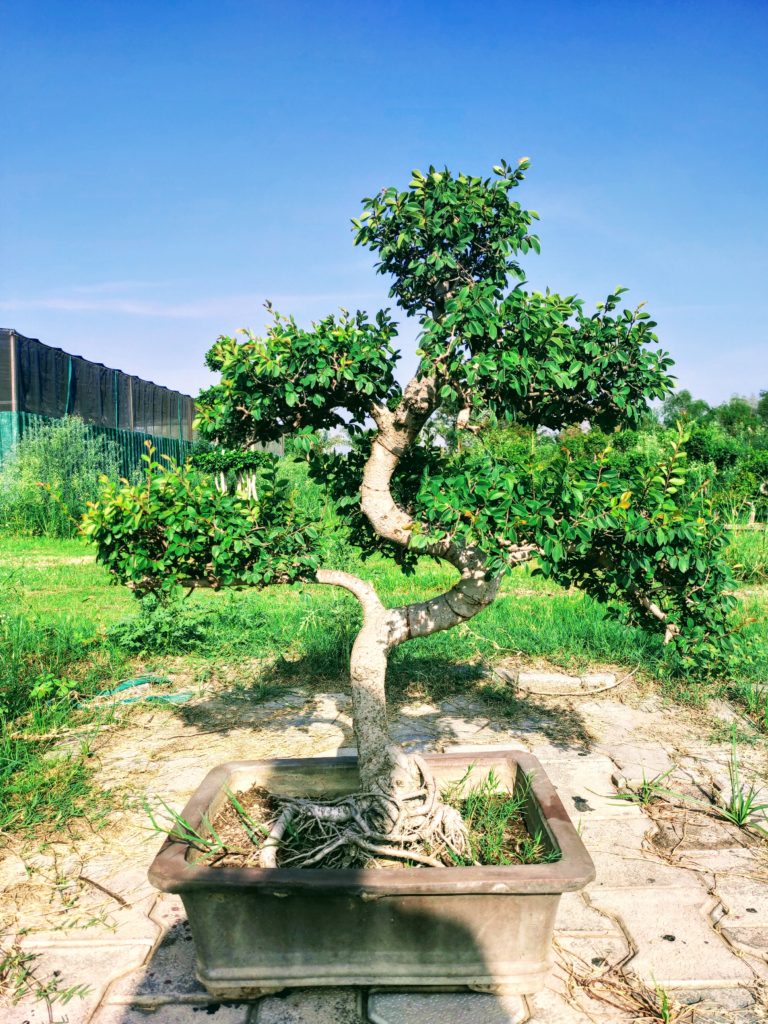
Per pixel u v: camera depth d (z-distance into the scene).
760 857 3.36
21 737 4.46
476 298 2.82
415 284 3.42
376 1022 2.36
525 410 3.32
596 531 3.05
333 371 2.93
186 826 2.67
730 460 21.23
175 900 3.01
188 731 4.86
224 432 3.34
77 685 5.52
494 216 3.20
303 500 11.98
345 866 2.75
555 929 2.82
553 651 6.48
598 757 4.49
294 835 2.84
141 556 3.02
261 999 2.46
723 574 3.32
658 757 4.50
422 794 2.95
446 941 2.44
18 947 2.71
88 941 2.75
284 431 3.33
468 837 2.91
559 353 2.93
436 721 5.11
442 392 2.83
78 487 16.81
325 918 2.42
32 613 7.56
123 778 4.12
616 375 3.18
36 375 18.05
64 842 3.45
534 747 4.65
